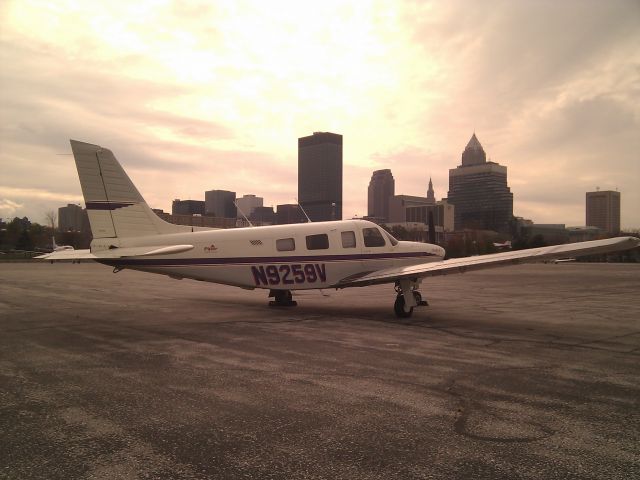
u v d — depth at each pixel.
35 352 7.34
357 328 9.75
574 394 5.19
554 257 9.49
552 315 11.97
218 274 11.26
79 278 27.77
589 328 9.86
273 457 3.55
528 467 3.40
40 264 56.16
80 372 6.09
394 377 5.87
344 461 3.49
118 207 11.04
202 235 11.30
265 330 9.46
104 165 10.95
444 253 14.10
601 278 29.39
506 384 5.58
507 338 8.66
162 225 11.52
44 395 5.07
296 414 4.50
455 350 7.57
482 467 3.40
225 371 6.14
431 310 13.02
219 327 9.82
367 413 4.54
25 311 12.48
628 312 12.63
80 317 11.33
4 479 3.19
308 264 11.84
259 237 11.55
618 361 6.83
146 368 6.30
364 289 20.58
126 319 10.98
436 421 4.32
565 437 3.96
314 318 11.23
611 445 3.80
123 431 4.05
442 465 3.43
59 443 3.79
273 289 11.78
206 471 3.32
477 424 4.25
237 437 3.93
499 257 10.43
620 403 4.87
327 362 6.68
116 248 10.92
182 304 14.23
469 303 14.94
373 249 12.61
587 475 3.28
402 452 3.65
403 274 11.12
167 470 3.33
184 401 4.88
